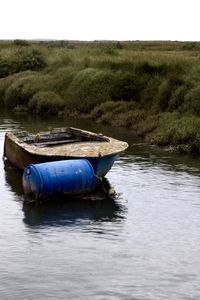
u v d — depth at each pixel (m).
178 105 32.62
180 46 69.69
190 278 12.20
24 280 12.03
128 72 39.50
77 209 17.09
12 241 14.29
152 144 27.62
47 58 54.50
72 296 11.33
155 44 81.56
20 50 57.25
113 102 37.56
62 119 37.78
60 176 17.50
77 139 23.83
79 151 19.42
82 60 47.31
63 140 24.03
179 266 12.83
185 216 16.42
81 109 39.47
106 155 19.02
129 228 15.40
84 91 40.25
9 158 22.95
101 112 37.19
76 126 34.25
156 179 20.53
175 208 17.16
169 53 45.66
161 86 34.56
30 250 13.68
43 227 15.40
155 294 11.45
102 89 39.59
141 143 28.02
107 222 15.88
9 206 17.38
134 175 21.12
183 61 37.00
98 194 18.52
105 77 40.25
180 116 30.44
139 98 37.31
